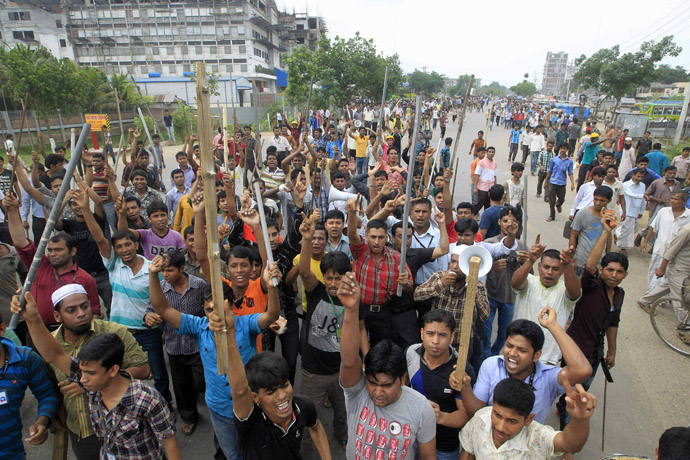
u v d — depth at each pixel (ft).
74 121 82.43
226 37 202.69
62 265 13.57
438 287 13.28
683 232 19.63
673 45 97.96
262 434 8.98
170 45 206.08
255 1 213.66
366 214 20.42
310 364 13.16
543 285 13.96
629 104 134.72
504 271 16.44
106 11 204.33
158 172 34.86
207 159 6.63
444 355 10.26
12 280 15.80
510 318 16.79
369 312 13.73
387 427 8.80
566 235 25.04
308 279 12.79
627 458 8.93
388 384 8.42
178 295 13.56
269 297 10.82
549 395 10.11
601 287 13.46
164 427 9.34
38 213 23.82
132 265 14.39
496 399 8.16
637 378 17.84
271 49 230.07
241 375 8.63
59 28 204.03
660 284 22.33
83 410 10.43
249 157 43.88
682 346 20.10
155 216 18.11
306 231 12.34
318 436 9.89
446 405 10.14
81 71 87.97
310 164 28.76
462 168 63.98
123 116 95.50
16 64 71.05
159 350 14.97
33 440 9.97
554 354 13.92
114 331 11.41
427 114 105.70
